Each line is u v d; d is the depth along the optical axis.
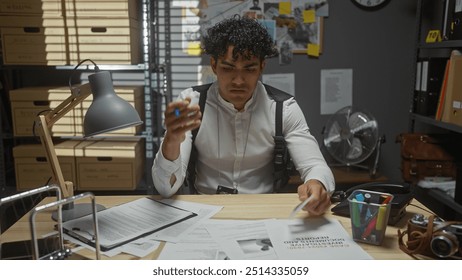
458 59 1.97
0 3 2.07
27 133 2.17
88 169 2.18
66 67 2.14
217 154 1.45
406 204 1.07
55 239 0.90
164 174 1.19
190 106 1.05
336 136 2.39
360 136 2.32
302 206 1.03
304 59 2.55
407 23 2.54
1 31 2.10
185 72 2.55
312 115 2.61
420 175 2.23
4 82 2.30
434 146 2.24
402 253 0.88
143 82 2.55
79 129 2.13
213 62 1.36
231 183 1.47
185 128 1.08
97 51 2.12
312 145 1.40
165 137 1.15
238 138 1.44
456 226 0.87
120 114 0.93
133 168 2.18
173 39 2.52
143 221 1.04
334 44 2.55
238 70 1.28
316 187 1.11
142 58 2.33
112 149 2.16
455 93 1.98
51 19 2.09
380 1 2.51
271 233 0.97
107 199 1.23
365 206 0.90
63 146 2.17
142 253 0.88
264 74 2.55
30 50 2.12
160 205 1.16
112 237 0.94
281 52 2.53
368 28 2.54
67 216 1.06
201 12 2.48
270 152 1.47
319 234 0.96
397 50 2.57
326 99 2.60
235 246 0.90
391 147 2.66
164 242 0.93
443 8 2.12
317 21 2.51
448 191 2.12
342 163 2.47
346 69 2.58
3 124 2.28
